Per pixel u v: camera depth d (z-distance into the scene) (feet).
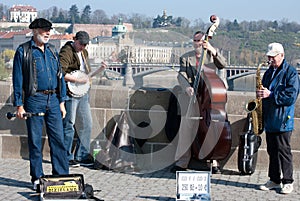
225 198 23.17
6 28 300.20
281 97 23.63
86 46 28.50
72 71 27.91
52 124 23.93
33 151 23.88
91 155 28.58
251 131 26.58
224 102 26.08
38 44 23.39
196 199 21.84
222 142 25.85
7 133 29.89
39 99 23.41
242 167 26.53
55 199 22.06
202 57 26.22
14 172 26.89
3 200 22.44
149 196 23.29
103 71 28.68
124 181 25.66
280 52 23.88
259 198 23.31
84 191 22.47
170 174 27.07
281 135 24.00
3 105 29.81
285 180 24.04
